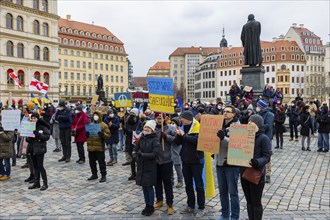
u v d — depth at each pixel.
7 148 10.71
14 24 54.31
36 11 57.28
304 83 102.44
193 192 7.32
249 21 21.23
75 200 8.37
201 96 128.25
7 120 10.63
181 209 7.59
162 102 7.69
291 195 8.49
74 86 94.75
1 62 52.56
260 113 10.12
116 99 14.59
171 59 172.00
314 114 20.34
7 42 53.56
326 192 8.77
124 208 7.72
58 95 61.75
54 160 13.92
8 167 10.83
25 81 56.19
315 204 7.79
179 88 162.75
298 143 18.08
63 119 13.40
